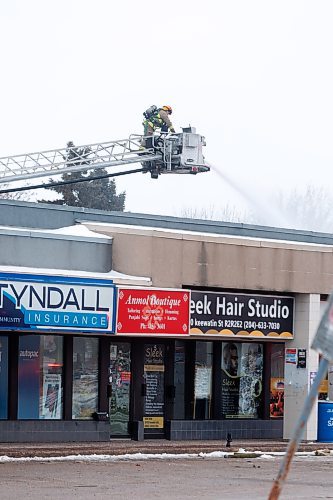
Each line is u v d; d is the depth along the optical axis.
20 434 45.50
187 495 29.77
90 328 43.97
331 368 54.88
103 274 45.75
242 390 53.50
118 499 28.33
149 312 46.09
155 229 47.47
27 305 42.16
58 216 46.75
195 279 48.16
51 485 31.50
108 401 48.69
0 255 43.53
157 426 50.50
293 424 51.59
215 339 50.59
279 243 50.94
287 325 51.84
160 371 50.78
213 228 51.38
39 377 46.75
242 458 44.00
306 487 33.03
